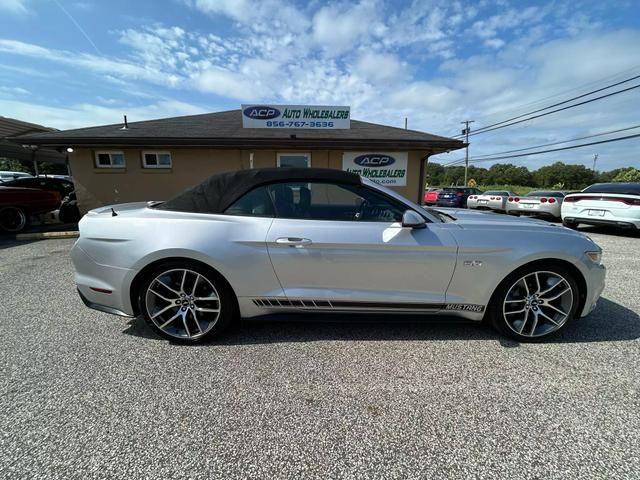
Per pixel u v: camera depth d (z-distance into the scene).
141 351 2.39
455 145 8.19
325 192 2.53
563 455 1.52
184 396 1.90
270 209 2.50
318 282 2.45
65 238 6.98
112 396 1.89
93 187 8.57
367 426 1.69
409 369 2.18
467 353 2.39
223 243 2.37
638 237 7.71
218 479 1.38
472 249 2.40
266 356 2.33
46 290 3.67
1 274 4.28
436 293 2.48
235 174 2.67
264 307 2.50
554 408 1.82
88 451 1.52
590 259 2.48
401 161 8.88
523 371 2.17
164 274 2.43
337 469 1.44
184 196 2.66
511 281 2.48
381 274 2.43
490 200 16.62
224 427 1.67
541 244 2.43
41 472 1.40
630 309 3.18
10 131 11.84
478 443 1.58
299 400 1.88
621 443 1.58
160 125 9.29
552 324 2.56
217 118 10.51
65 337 2.59
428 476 1.41
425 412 1.79
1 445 1.54
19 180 10.44
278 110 8.91
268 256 2.39
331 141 7.98
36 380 2.04
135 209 2.68
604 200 7.63
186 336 2.48
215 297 2.46
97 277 2.46
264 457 1.50
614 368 2.20
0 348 2.42
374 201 2.54
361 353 2.38
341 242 2.36
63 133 8.09
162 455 1.50
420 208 2.57
